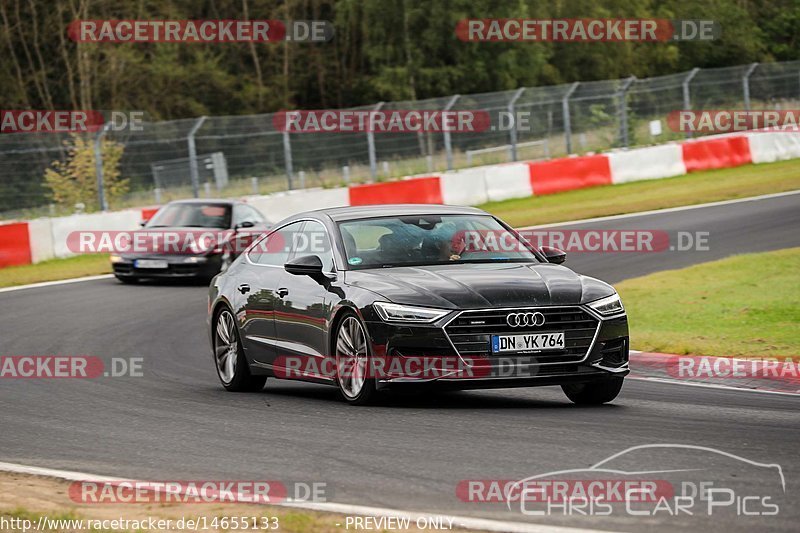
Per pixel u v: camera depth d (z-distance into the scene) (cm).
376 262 2472
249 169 8925
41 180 8662
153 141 8275
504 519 1422
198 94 16338
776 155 9719
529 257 2538
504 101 9531
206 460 1892
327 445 1955
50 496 1662
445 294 2238
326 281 2473
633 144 9888
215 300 2895
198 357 3462
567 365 2238
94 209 8138
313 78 17962
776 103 10550
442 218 2631
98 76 15250
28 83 15750
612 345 2298
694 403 2384
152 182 9206
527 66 16850
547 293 2261
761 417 2164
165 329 4075
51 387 2909
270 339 2659
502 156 9631
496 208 8162
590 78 18675
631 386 2694
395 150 9356
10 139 8225
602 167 8931
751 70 10531
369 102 17300
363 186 7950
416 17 16362
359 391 2345
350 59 18250
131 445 2072
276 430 2134
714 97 10344
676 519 1398
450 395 2553
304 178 8819
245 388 2809
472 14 16325
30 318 4447
